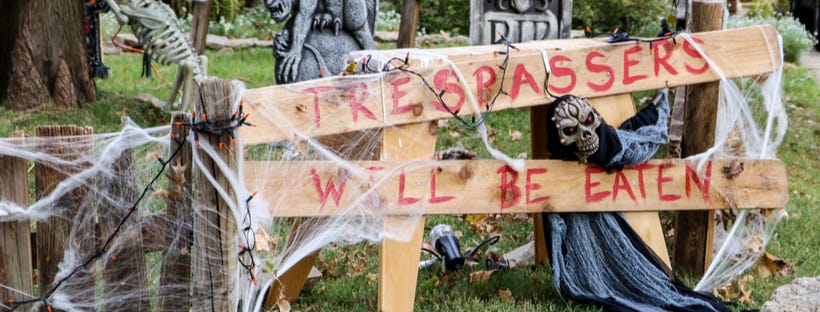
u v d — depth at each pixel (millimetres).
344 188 4703
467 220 7164
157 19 10078
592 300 5156
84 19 10305
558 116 4922
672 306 5129
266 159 5211
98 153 4207
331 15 9445
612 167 5062
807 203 8086
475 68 4898
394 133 4809
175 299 4363
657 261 5195
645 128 5082
